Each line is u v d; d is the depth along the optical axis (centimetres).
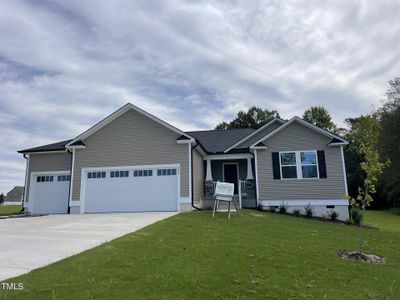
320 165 1934
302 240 1093
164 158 1914
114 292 568
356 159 4131
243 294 593
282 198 1933
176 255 806
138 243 914
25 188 2175
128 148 1964
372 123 1048
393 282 733
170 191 1873
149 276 651
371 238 1290
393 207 3953
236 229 1205
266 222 1427
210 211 1788
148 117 1967
